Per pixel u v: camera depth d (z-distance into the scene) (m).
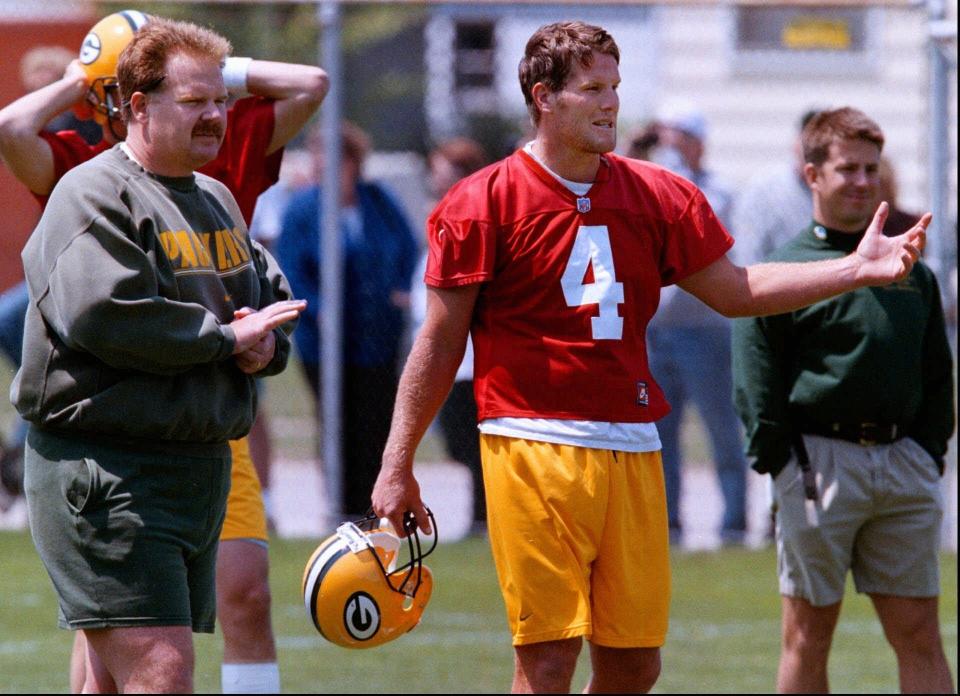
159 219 14.68
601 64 15.34
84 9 44.28
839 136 19.12
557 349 15.63
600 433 15.66
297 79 19.38
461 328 15.95
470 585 30.64
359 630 16.05
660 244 16.08
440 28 55.16
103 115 18.02
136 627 14.45
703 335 33.03
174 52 14.72
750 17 52.06
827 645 19.67
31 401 14.59
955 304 31.47
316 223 33.91
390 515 16.06
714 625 27.56
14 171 17.77
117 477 14.49
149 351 14.14
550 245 15.58
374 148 59.78
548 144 15.62
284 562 32.12
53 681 22.95
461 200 15.76
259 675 18.97
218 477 15.23
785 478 19.41
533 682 15.80
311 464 43.06
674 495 33.97
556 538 15.58
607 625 15.84
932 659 19.48
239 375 15.28
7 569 31.58
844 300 18.91
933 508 19.39
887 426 19.11
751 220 31.86
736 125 52.22
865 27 49.47
